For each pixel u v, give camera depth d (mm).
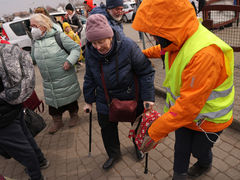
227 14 3590
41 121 2287
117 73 1763
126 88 1873
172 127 1262
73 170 2445
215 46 1120
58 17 8141
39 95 4984
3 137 1790
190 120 1230
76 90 3043
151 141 1399
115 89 1869
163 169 2258
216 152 2348
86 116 3648
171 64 1364
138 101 2002
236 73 3914
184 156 1639
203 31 1196
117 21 3283
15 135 1841
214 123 1386
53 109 3141
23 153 1925
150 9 1098
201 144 1525
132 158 2475
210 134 1455
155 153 2490
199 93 1141
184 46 1187
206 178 2047
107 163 2363
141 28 1171
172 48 1221
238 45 3645
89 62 1859
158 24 1104
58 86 2857
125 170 2322
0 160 2795
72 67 2912
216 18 3725
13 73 1590
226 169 2121
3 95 1629
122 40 1713
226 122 1436
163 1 1052
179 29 1104
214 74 1126
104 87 1882
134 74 1886
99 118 2145
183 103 1187
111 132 2213
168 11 1065
